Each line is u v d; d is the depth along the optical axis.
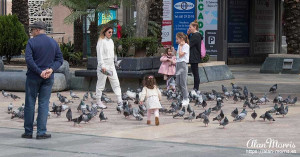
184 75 15.00
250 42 32.72
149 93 12.02
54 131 11.23
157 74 19.14
